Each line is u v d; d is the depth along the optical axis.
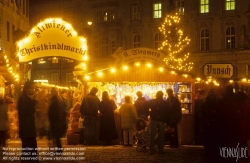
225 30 58.88
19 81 27.98
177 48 55.22
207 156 11.66
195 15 60.62
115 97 22.70
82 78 20.41
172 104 18.17
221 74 19.56
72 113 20.05
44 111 17.64
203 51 59.59
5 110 14.83
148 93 22.91
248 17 57.38
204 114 11.82
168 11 58.78
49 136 16.84
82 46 19.69
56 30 19.41
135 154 15.99
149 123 16.70
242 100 12.13
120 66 20.50
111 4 66.81
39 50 19.38
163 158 14.98
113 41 67.06
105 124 19.09
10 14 47.78
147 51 20.50
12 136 21.72
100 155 15.62
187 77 20.39
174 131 18.25
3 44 44.16
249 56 56.47
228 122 11.34
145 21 64.56
